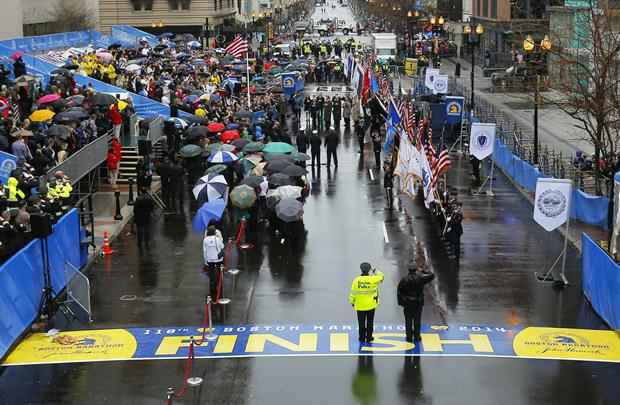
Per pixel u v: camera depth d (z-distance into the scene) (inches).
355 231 2042.3
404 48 7391.7
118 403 1144.8
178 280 1678.2
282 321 1443.2
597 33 2485.2
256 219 2034.9
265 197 2095.2
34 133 2165.4
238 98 3887.8
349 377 1214.9
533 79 3779.5
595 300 1475.1
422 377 1211.9
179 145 2714.1
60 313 1483.8
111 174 2485.2
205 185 1931.6
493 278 1670.8
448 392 1165.1
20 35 4753.9
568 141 3287.4
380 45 6569.9
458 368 1242.6
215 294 1544.0
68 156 2102.6
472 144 2512.3
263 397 1155.9
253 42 6909.5
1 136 1978.3
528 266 1750.7
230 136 2645.2
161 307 1520.7
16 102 2503.7
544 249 1875.0
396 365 1253.7
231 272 1715.1
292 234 1904.5
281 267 1756.9
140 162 2263.8
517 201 2379.4
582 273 1606.8
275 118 3462.1
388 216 2187.5
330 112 3688.5
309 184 2583.7
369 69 3895.2
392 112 2741.1
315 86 5221.5
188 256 1846.7
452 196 2026.3
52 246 1545.3
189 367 1245.1
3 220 1483.8
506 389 1171.9
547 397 1147.3
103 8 7057.1
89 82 3051.2
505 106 4291.3
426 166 2091.5
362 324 1337.4
